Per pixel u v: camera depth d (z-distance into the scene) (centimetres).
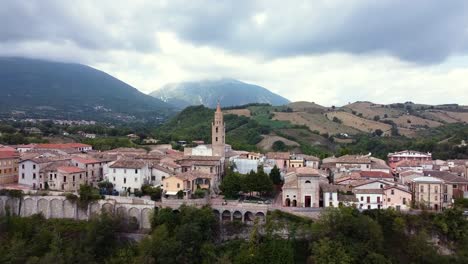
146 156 18412
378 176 16075
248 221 13738
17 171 16788
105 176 16488
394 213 13188
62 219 14150
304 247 12688
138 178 15262
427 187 14438
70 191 14662
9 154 16625
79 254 12281
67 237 13362
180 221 13025
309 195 14288
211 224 13238
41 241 13025
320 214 13288
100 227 12838
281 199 15712
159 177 16000
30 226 13688
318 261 11600
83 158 16950
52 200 14350
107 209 14038
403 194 14100
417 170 17262
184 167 17262
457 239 12875
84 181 16075
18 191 14488
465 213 13550
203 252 12200
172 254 11906
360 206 14162
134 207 13975
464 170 18300
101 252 12738
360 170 17462
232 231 13512
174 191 14700
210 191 15762
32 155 16625
